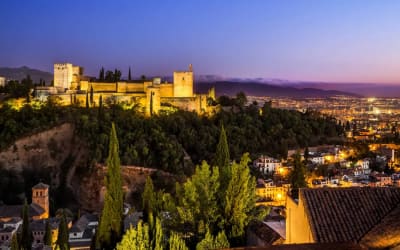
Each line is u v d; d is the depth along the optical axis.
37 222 120.06
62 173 168.38
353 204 31.66
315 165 183.12
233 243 39.34
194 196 41.06
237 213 40.06
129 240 36.31
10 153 170.12
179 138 182.12
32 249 90.38
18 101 191.88
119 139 169.75
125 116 184.75
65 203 159.50
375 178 168.50
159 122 185.62
